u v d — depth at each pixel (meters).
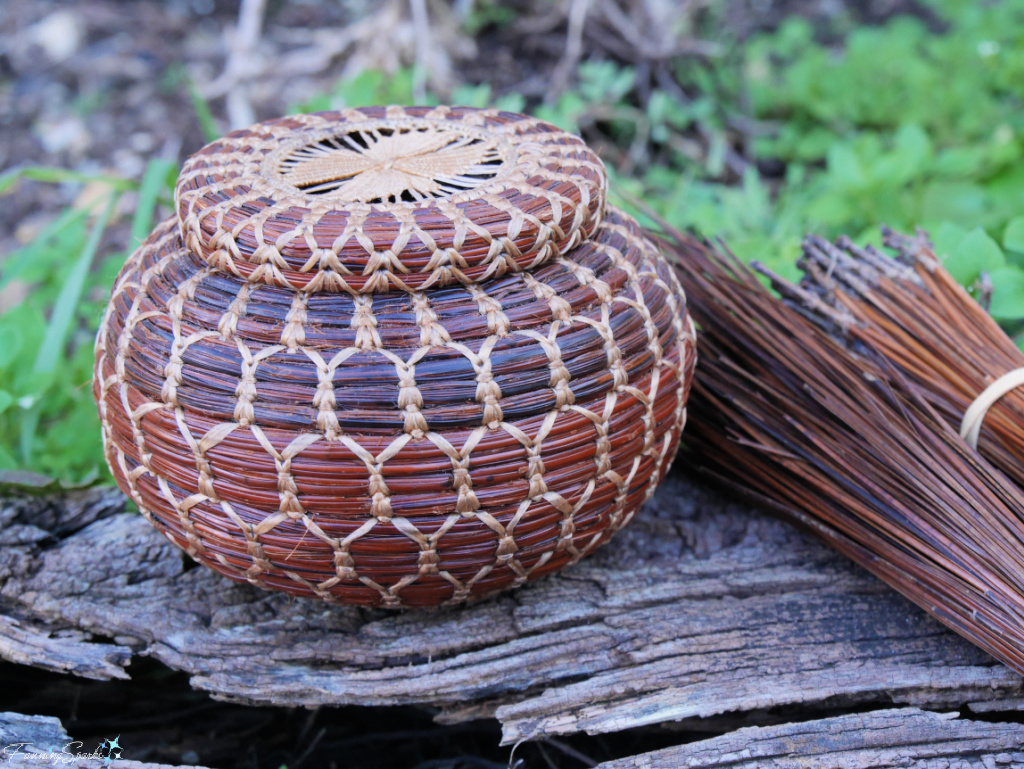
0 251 0.93
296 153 0.51
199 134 1.03
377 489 0.46
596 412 0.47
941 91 0.94
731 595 0.54
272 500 0.46
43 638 0.53
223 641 0.52
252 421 0.46
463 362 0.46
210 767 0.57
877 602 0.54
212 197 0.48
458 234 0.46
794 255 0.67
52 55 1.15
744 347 0.57
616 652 0.52
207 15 1.21
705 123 0.96
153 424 0.47
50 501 0.58
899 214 0.71
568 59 0.95
